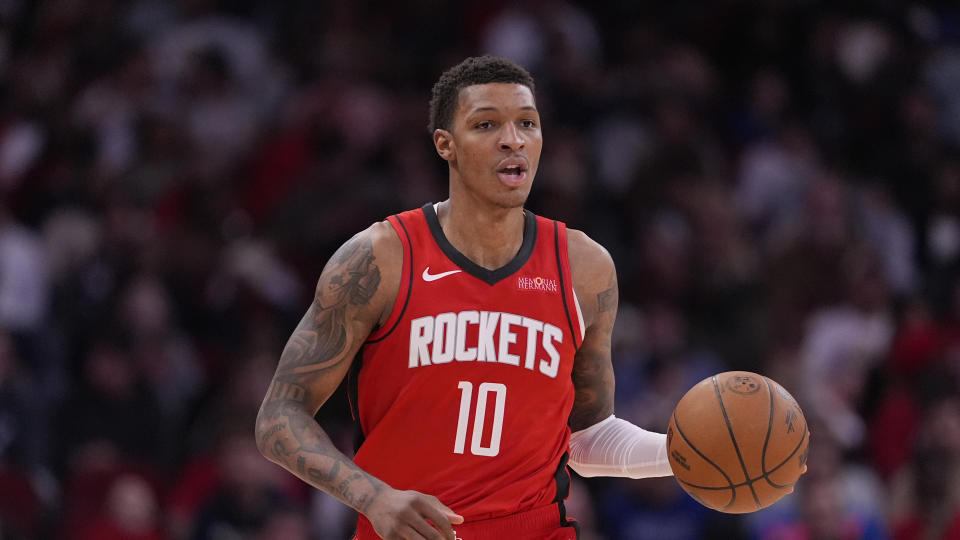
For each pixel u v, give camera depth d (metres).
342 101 36.06
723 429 12.73
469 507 12.90
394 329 13.01
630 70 39.41
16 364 29.69
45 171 35.72
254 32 39.53
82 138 35.97
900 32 42.62
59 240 32.56
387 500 12.05
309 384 13.01
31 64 39.22
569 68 38.41
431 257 13.16
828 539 28.06
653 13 41.44
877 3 42.66
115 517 26.84
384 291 13.01
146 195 33.50
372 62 37.94
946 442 29.55
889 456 31.75
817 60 41.09
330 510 28.19
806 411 30.28
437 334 12.96
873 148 40.28
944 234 37.88
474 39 39.69
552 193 34.41
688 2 41.62
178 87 37.50
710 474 12.81
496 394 12.98
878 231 37.47
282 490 27.92
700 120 38.47
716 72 41.09
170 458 29.83
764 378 13.16
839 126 40.47
